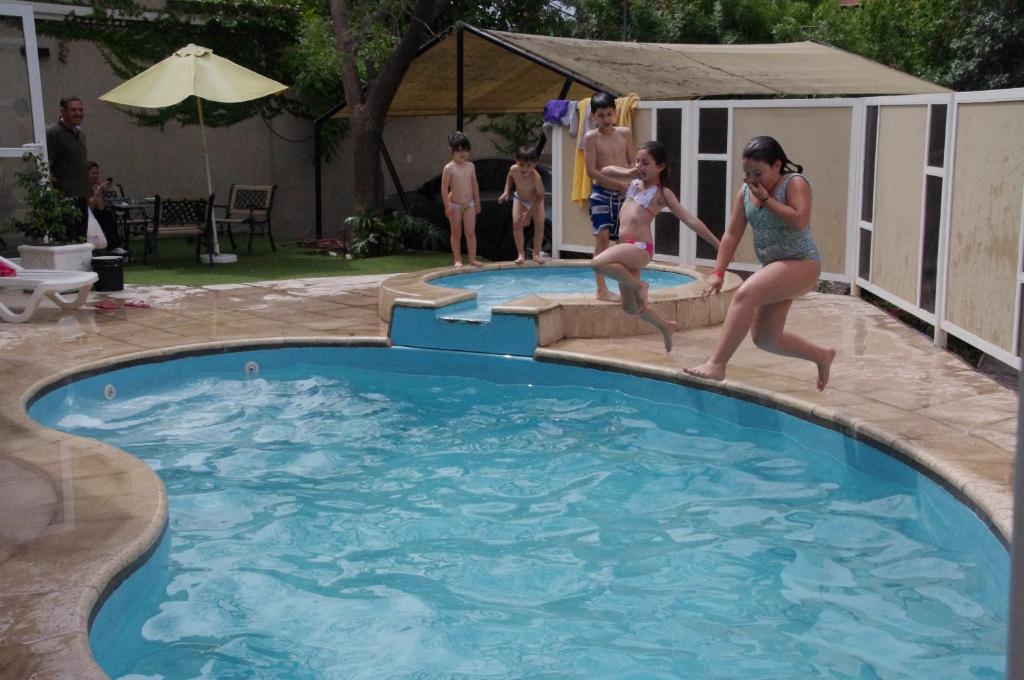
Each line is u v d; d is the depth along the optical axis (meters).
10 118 11.27
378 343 8.66
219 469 6.23
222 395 7.90
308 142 17.66
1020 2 17.36
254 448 6.64
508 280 10.94
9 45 11.10
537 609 4.39
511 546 5.08
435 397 7.84
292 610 4.38
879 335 8.55
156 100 12.61
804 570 4.71
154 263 13.34
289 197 17.59
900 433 5.68
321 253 15.27
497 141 20.27
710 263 11.97
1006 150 6.88
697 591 4.53
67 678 3.11
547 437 6.80
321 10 16.73
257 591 4.57
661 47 15.21
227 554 4.98
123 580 4.07
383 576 4.74
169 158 16.19
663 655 3.97
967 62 17.89
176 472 6.17
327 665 3.90
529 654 3.99
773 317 5.93
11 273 9.69
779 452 6.39
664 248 12.43
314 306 10.37
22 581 3.84
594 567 4.82
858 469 5.88
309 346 8.71
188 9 15.95
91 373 7.64
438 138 19.39
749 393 6.73
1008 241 6.83
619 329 8.55
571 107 12.63
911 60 20.77
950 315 7.84
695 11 21.81
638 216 6.86
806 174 10.93
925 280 8.59
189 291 11.32
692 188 11.95
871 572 4.67
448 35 13.86
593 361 7.78
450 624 4.25
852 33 21.59
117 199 13.69
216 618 4.29
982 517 4.64
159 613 4.32
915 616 4.22
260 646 4.05
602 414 7.30
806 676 3.78
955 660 3.84
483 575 4.75
